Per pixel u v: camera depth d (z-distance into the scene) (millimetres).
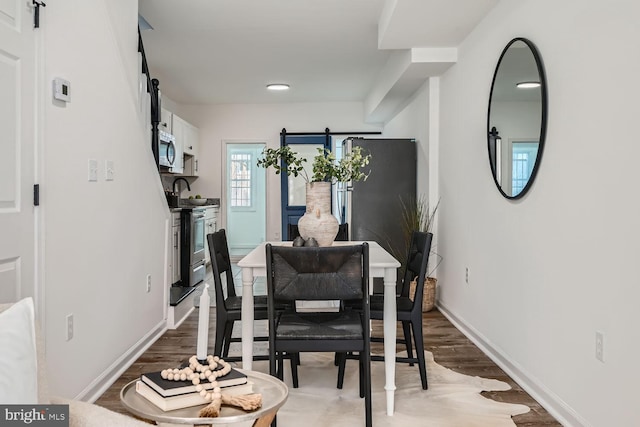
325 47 5297
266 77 6617
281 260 2350
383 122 8273
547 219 2709
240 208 10336
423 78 5184
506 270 3309
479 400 2814
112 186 3074
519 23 3104
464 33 4117
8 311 1111
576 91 2410
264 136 8500
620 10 2057
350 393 2930
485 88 3734
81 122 2635
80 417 1178
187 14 4324
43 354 1207
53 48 2340
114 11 3141
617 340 2066
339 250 2328
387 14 3934
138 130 3574
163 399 1255
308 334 2404
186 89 7328
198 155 8445
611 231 2113
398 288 5430
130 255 3402
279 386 1466
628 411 1991
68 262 2477
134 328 3490
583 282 2336
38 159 2195
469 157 4133
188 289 5109
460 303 4410
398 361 2971
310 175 8430
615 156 2086
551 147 2664
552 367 2645
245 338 2701
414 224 5094
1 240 1927
